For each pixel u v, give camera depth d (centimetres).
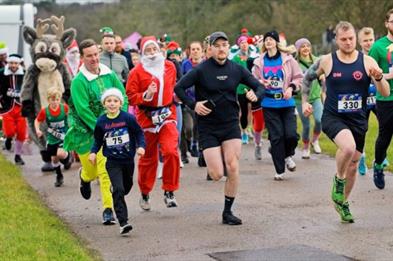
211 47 895
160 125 975
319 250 789
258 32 4962
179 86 894
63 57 1458
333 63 900
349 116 902
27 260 730
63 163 1372
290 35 4547
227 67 900
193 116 1472
